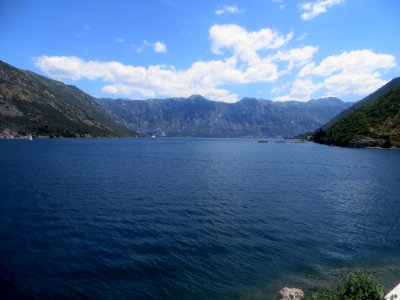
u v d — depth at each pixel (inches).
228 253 1113.4
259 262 1042.1
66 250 1120.8
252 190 2359.7
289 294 799.1
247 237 1285.7
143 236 1279.5
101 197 2018.9
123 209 1721.2
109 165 3981.3
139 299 807.1
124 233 1316.4
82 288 856.9
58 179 2738.7
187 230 1366.9
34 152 5994.1
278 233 1343.5
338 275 956.6
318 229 1408.7
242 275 946.7
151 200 1956.2
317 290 861.2
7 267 976.9
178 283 892.6
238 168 3878.0
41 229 1355.8
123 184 2541.8
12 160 4335.6
